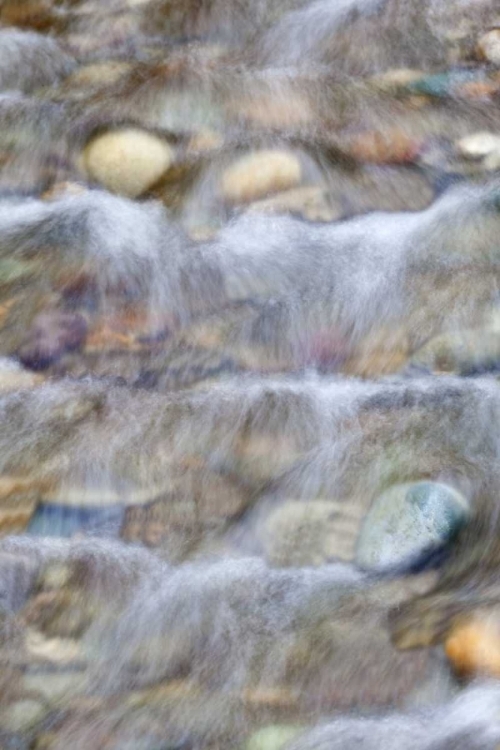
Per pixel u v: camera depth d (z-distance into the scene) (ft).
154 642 11.21
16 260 15.96
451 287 14.99
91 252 16.02
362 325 14.78
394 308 14.88
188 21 21.74
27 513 12.42
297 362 14.44
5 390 13.96
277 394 13.83
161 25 21.85
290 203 16.76
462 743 9.94
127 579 11.78
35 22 22.18
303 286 15.35
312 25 21.16
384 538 11.84
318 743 10.19
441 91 19.24
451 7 21.27
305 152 17.39
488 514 12.13
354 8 21.40
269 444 13.11
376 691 10.52
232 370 14.29
